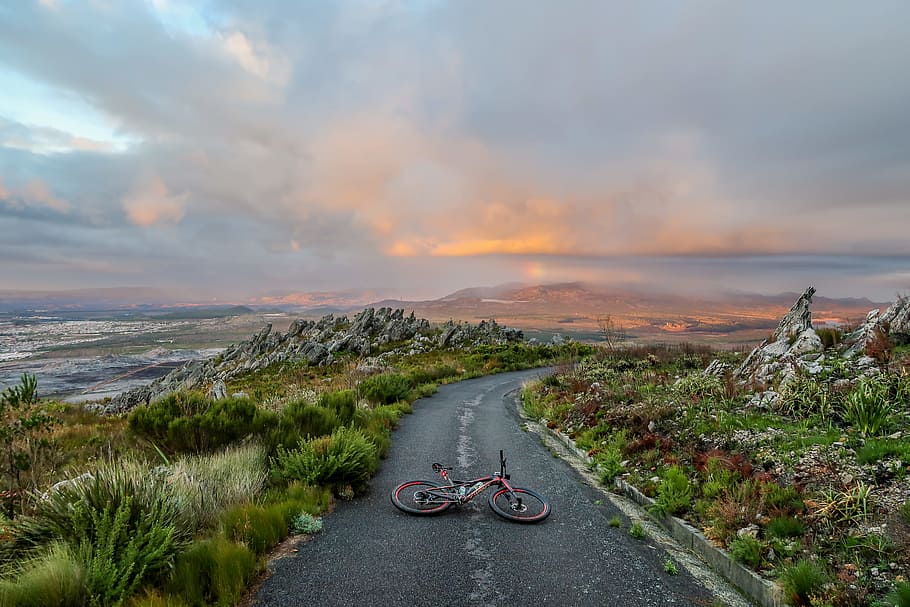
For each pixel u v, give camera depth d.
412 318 63.84
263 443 9.18
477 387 26.52
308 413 10.80
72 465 7.83
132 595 4.21
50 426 7.82
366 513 7.02
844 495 5.71
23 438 7.45
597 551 6.00
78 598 3.92
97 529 4.55
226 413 9.82
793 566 5.00
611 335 34.16
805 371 10.97
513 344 50.62
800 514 5.82
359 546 5.82
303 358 45.31
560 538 6.36
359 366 33.34
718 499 6.71
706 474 7.70
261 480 7.35
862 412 7.55
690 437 9.34
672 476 7.81
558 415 15.21
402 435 12.95
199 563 4.71
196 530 5.63
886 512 5.33
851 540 5.07
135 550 4.37
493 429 14.34
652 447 9.69
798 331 14.55
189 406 10.17
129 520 4.80
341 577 5.00
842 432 7.79
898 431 7.21
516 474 9.56
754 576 5.07
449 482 7.68
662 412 11.09
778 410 9.74
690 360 21.94
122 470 5.61
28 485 6.52
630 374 18.38
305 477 7.73
